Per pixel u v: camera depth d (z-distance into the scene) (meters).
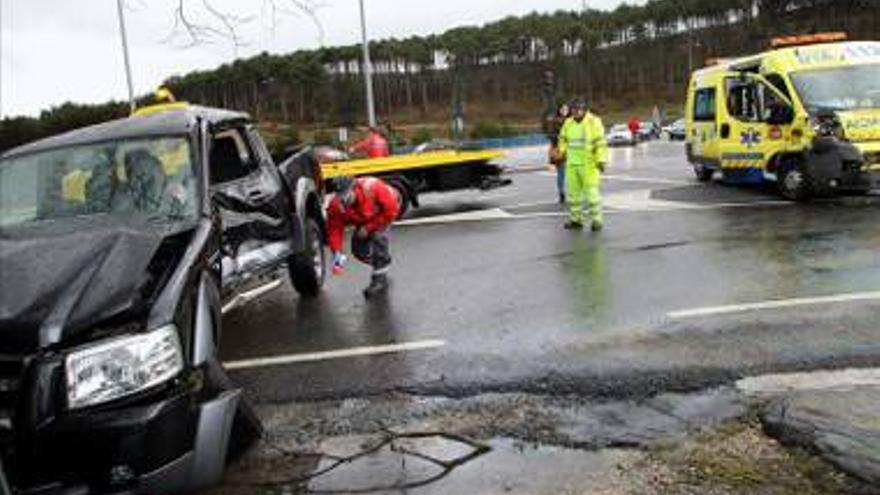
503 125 75.56
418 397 5.89
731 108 15.79
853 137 13.08
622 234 11.90
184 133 6.19
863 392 5.36
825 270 8.63
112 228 5.14
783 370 5.88
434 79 106.19
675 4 116.19
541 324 7.46
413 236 13.35
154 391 3.84
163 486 3.80
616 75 123.94
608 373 6.05
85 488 3.69
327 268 10.84
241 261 6.85
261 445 5.25
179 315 4.08
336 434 5.36
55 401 3.70
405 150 34.97
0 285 4.14
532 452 4.91
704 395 5.56
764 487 4.29
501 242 12.05
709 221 12.46
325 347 7.25
